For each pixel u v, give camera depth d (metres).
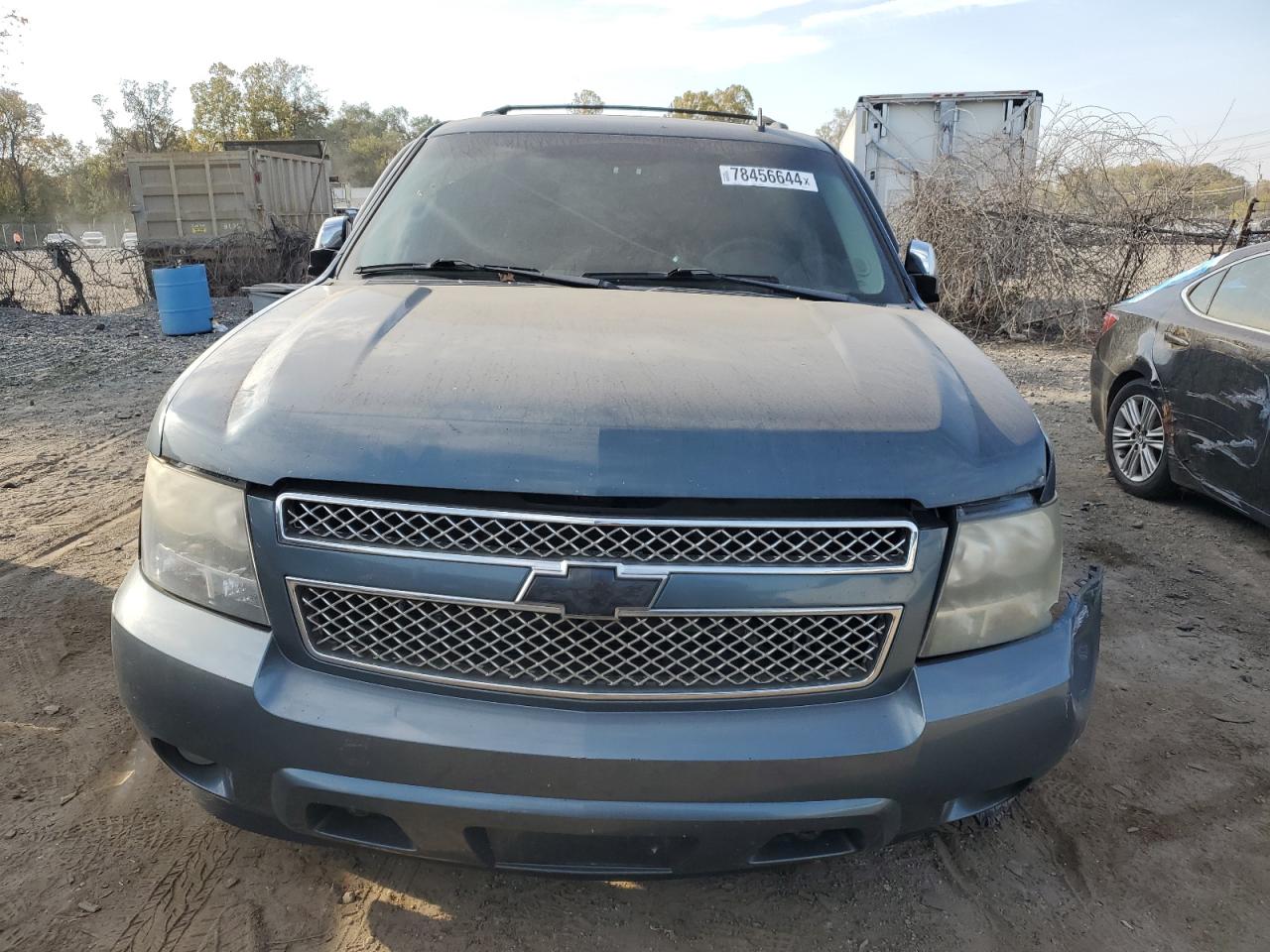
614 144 3.25
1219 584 4.37
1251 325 4.73
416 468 1.70
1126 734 3.11
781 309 2.60
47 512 4.90
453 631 1.74
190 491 1.86
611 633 1.72
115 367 9.52
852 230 3.13
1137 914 2.31
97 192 74.44
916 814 1.84
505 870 1.82
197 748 1.84
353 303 2.43
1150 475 5.48
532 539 1.70
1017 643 1.93
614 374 1.95
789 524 1.72
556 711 1.74
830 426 1.83
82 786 2.60
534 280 2.77
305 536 1.75
